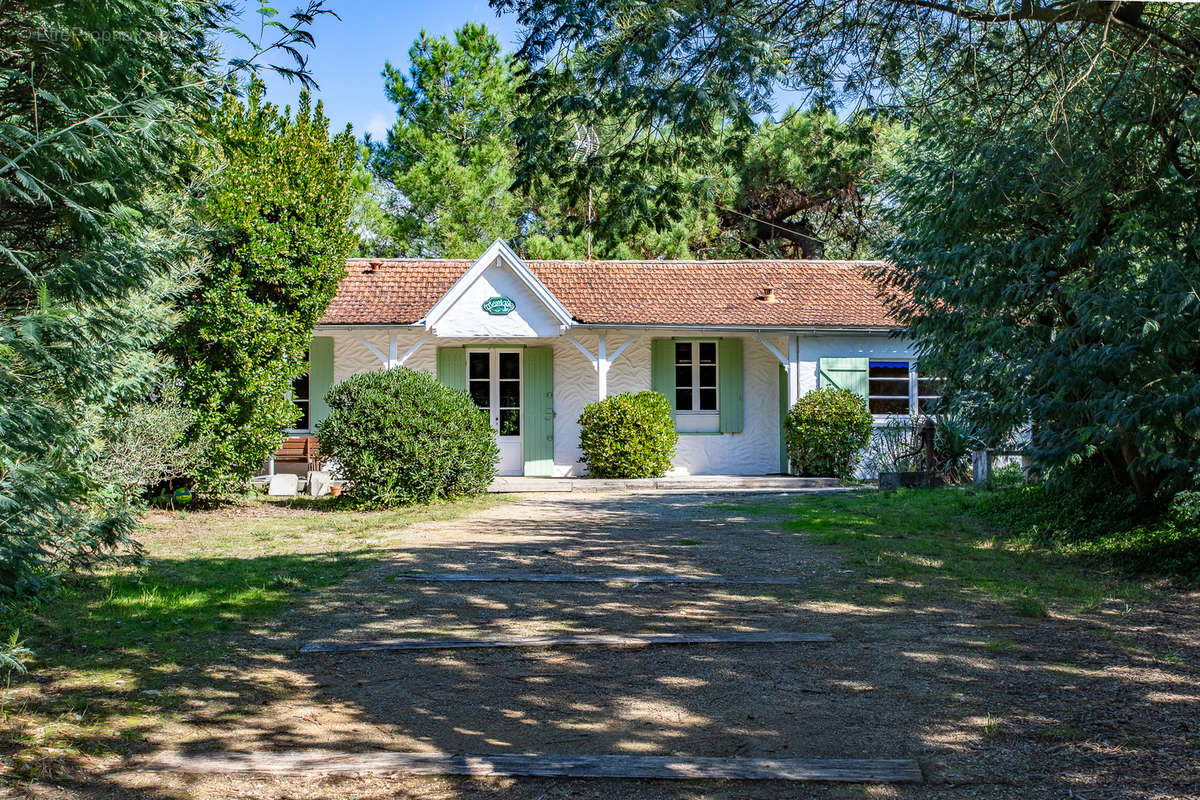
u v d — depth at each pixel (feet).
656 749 15.75
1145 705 17.53
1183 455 27.25
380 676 19.98
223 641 22.61
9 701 17.97
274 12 16.76
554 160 29.35
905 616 24.84
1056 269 32.53
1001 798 13.71
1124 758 15.05
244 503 51.47
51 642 22.16
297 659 21.24
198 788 14.20
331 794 14.02
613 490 59.41
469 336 62.49
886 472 59.00
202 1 17.38
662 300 66.85
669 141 29.32
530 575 30.50
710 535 39.01
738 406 67.82
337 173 52.54
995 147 28.09
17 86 15.55
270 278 48.98
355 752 15.65
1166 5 24.71
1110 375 27.07
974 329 34.96
